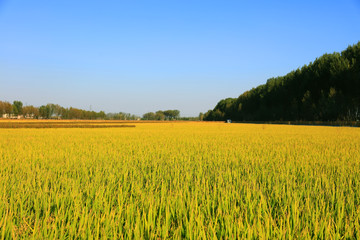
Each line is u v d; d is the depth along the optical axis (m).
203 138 19.78
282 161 8.51
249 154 10.33
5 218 3.18
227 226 3.20
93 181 5.62
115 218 3.59
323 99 68.44
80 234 3.06
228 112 135.00
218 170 6.97
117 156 9.50
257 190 4.76
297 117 82.06
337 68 69.44
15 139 17.97
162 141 16.70
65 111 139.12
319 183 5.51
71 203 4.01
